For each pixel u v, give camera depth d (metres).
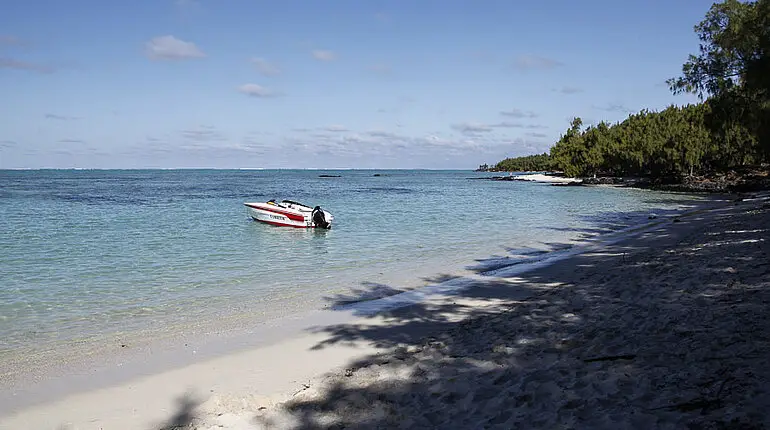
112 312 10.27
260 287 12.62
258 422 5.08
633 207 37.81
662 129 77.75
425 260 16.41
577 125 135.62
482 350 6.81
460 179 141.62
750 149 58.78
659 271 11.12
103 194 56.97
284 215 26.17
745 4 32.22
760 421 3.65
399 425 4.73
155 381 6.65
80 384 6.59
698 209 34.16
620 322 7.35
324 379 6.28
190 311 10.34
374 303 10.86
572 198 50.22
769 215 22.34
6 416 5.72
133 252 18.00
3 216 30.73
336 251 18.48
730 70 33.47
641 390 4.64
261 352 7.75
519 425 4.32
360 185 95.19
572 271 13.27
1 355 7.73
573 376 5.30
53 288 12.40
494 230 24.48
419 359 6.73
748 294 7.85
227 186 85.44
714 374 4.73
